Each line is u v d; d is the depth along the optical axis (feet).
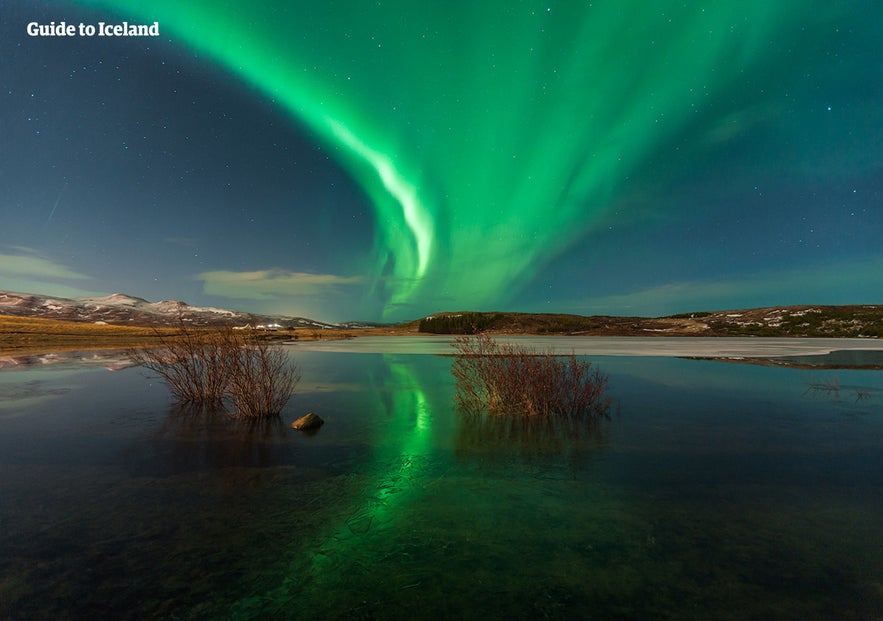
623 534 11.25
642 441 20.03
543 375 26.61
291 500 13.55
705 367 48.49
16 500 13.61
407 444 19.70
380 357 64.23
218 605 8.49
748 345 88.89
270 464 16.98
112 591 8.96
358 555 10.30
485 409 27.04
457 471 16.14
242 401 25.11
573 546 10.66
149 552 10.48
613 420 24.21
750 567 9.70
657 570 9.59
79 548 10.69
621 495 13.84
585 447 19.11
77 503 13.37
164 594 8.86
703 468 16.34
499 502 13.34
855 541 10.85
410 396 31.76
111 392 33.12
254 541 10.99
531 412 25.27
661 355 63.87
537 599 8.59
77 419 24.57
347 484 14.89
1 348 75.25
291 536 11.23
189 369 29.66
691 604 8.39
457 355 29.84
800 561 9.93
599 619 7.97
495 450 18.74
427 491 14.23
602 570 9.61
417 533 11.37
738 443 19.60
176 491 14.32
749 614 8.10
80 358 58.59
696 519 12.10
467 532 11.41
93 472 16.12
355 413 26.17
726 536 11.11
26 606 8.49
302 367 50.52
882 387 34.78
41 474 15.90
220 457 17.84
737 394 31.83
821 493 13.93
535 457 17.75
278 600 8.64
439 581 9.24
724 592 8.77
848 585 9.01
